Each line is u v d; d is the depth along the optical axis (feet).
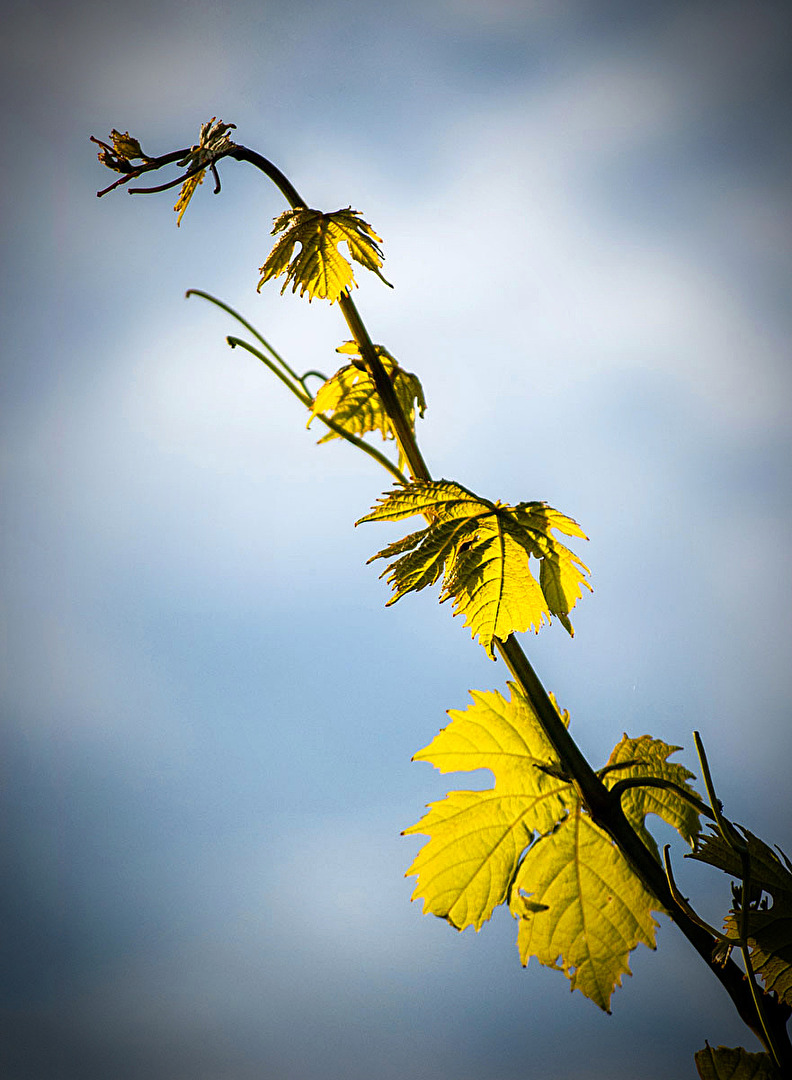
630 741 4.21
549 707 4.15
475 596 4.14
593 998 4.13
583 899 4.17
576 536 4.16
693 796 4.09
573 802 4.19
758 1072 4.05
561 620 4.15
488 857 4.17
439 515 4.16
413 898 4.16
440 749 4.21
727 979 4.08
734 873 4.10
